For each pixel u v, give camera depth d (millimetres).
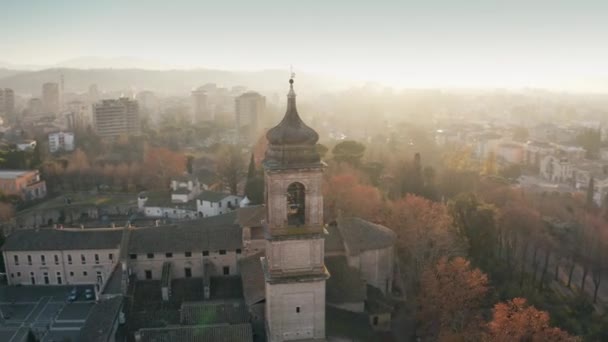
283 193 63719
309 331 67875
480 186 175000
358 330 77750
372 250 95312
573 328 96188
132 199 196250
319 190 64250
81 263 117875
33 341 93625
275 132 63125
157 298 91875
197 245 99625
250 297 80688
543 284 116188
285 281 65625
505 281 111750
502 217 127125
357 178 157375
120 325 81438
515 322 76625
